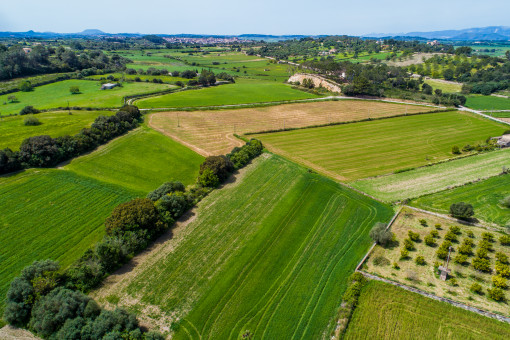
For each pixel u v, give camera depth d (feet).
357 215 195.52
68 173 226.79
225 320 124.98
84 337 109.40
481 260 152.05
